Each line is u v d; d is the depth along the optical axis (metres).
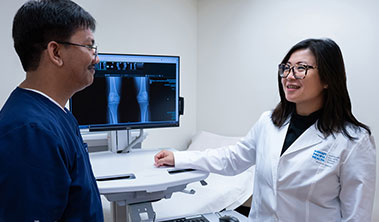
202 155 1.21
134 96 1.22
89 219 0.65
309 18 2.11
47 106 0.63
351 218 0.89
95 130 1.16
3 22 1.80
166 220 1.08
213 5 2.64
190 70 2.78
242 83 2.54
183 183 1.01
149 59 1.22
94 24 0.70
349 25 1.93
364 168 0.90
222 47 2.64
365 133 0.95
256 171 1.18
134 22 2.30
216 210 1.59
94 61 0.69
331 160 0.94
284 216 1.02
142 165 1.12
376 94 1.87
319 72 0.96
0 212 0.51
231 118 2.65
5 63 1.84
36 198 0.53
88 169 0.75
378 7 1.80
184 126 2.78
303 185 0.97
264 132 1.20
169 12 2.53
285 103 1.16
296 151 1.02
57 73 0.64
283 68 1.03
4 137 0.53
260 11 2.37
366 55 1.88
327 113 1.00
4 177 0.51
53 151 0.56
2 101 1.85
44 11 0.60
